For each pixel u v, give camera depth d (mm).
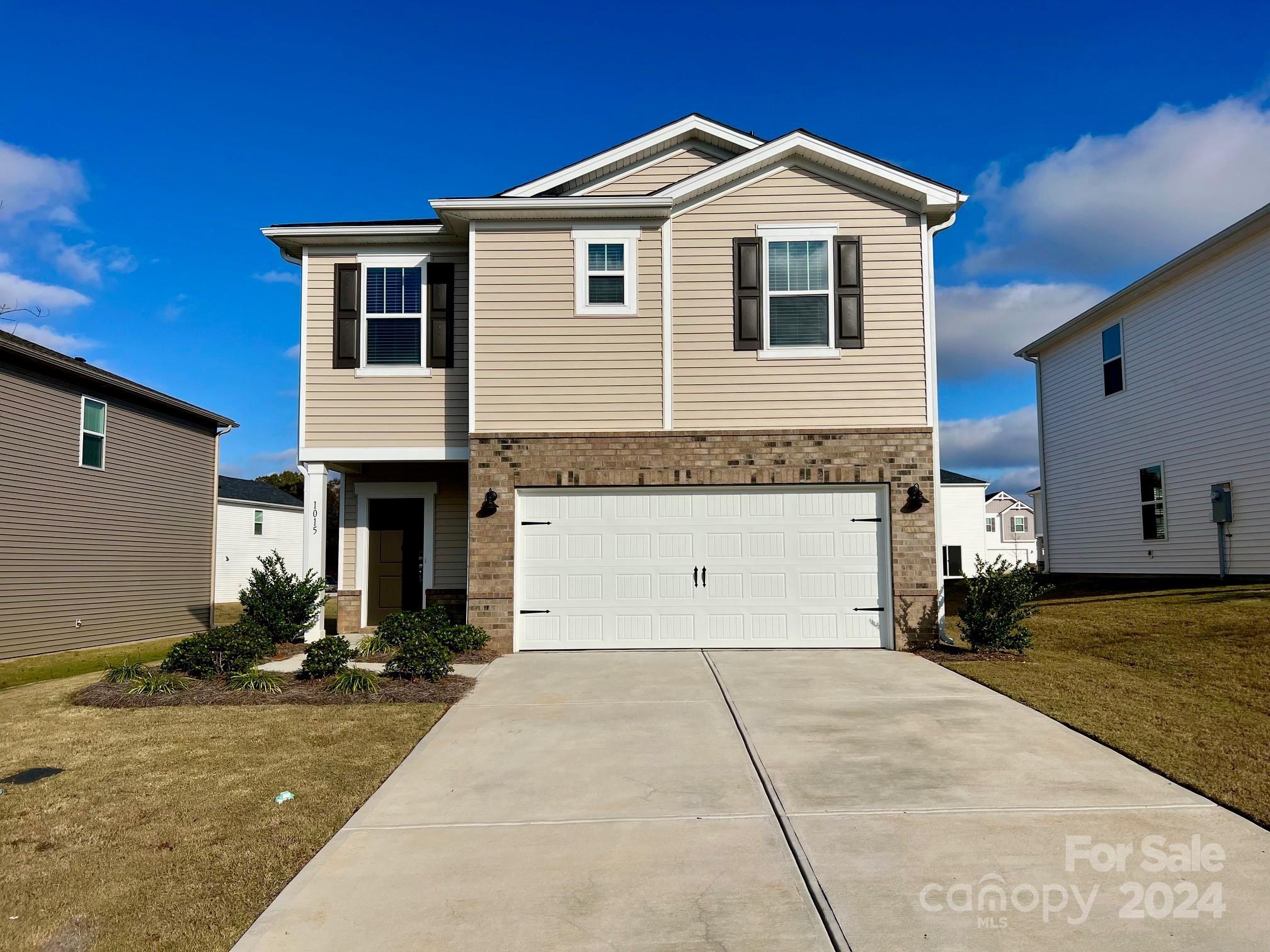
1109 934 3504
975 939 3471
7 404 12992
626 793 5344
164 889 4023
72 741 6660
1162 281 16844
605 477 11078
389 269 12281
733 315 11250
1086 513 19984
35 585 13484
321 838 4641
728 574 11016
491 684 8750
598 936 3539
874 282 11242
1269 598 12266
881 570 10945
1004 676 8828
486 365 11289
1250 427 14672
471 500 11102
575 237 11422
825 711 7398
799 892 3920
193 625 18109
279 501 32875
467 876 4145
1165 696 7793
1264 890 3881
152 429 16828
